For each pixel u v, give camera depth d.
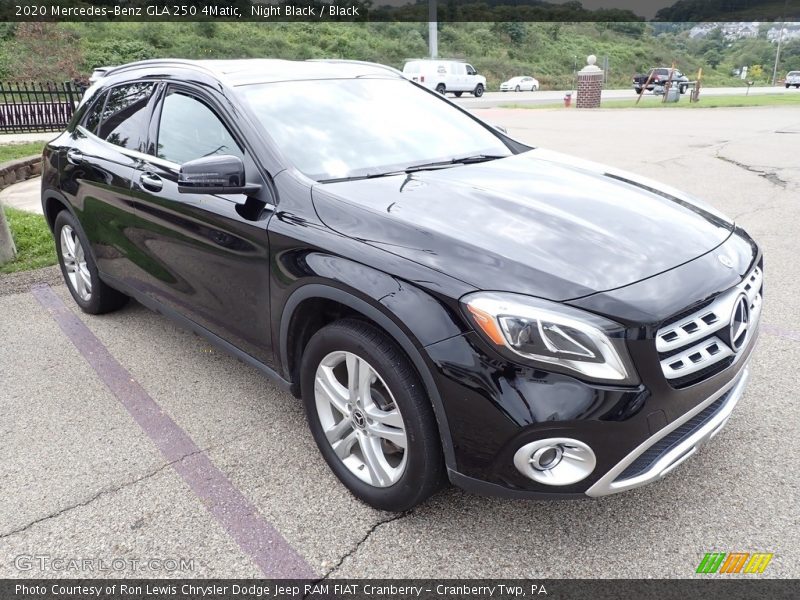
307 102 3.27
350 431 2.59
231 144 3.03
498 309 2.04
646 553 2.31
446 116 3.73
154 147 3.52
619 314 2.04
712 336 2.24
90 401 3.45
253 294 2.84
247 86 3.22
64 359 3.94
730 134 13.88
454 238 2.29
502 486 2.12
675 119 18.03
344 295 2.35
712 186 8.26
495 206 2.60
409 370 2.24
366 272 2.30
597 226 2.49
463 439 2.12
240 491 2.71
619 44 77.56
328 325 2.49
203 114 3.24
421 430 2.23
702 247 2.47
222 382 3.64
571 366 1.99
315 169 2.87
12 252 5.75
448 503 2.60
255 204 2.80
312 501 2.64
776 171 9.22
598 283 2.13
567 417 1.98
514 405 2.00
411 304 2.16
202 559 2.35
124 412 3.34
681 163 10.07
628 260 2.27
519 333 2.01
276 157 2.85
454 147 3.42
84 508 2.62
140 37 36.78
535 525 2.47
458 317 2.09
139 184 3.47
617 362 2.01
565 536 2.41
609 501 2.58
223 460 2.92
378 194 2.66
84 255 4.37
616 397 2.00
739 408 3.20
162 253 3.42
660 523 2.45
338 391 2.54
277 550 2.39
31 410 3.37
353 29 54.28
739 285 2.38
